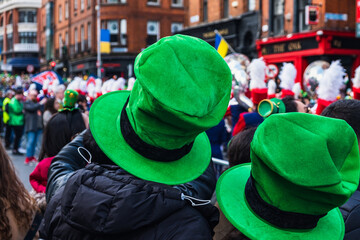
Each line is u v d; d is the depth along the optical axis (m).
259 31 22.56
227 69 1.58
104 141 1.76
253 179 1.68
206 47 1.56
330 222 1.79
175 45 1.51
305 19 19.86
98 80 10.81
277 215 1.62
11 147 13.52
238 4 24.09
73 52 48.38
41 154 3.54
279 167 1.50
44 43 60.84
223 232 1.94
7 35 72.31
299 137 1.51
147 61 1.51
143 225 1.55
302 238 1.64
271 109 3.57
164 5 42.66
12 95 15.26
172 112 1.47
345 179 1.58
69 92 3.52
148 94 1.50
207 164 1.88
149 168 1.71
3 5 72.50
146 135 1.64
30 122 10.36
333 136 1.52
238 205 1.76
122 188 1.59
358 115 2.33
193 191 1.93
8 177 1.92
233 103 6.28
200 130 1.59
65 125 3.44
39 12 68.56
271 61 22.22
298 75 20.48
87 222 1.57
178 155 1.75
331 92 4.76
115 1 41.66
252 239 1.65
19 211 1.92
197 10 27.16
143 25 41.97
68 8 49.38
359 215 2.01
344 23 19.83
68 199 1.68
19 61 67.81
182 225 1.59
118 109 1.88
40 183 3.20
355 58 20.36
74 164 2.11
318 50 19.48
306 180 1.48
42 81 12.84
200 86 1.51
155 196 1.59
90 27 43.78
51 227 1.77
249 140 2.33
